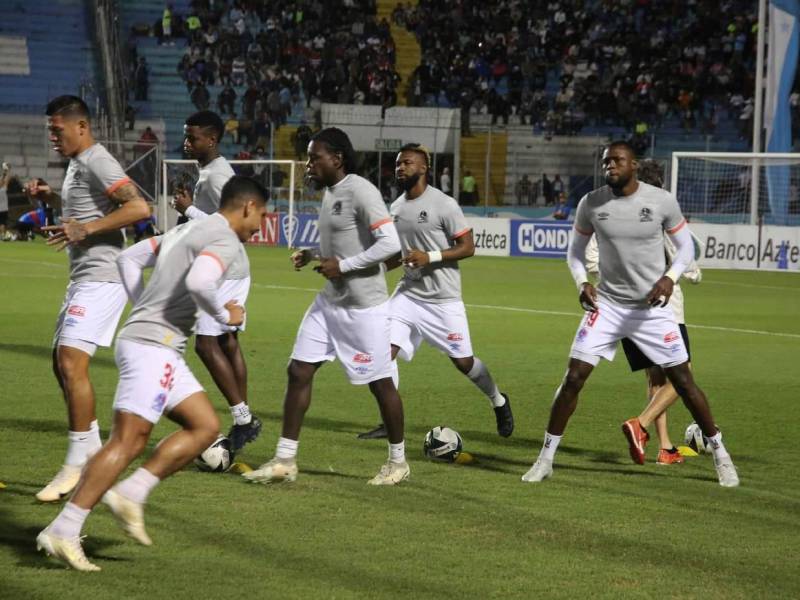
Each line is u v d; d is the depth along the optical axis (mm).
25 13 47531
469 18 49438
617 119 45875
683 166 39969
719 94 46281
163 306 5973
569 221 36125
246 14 49531
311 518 6836
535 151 44156
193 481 7750
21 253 32156
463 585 5602
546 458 8164
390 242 7684
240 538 6344
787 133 32656
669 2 49531
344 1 49719
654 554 6262
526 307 21172
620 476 8398
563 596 5484
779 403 11758
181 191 9039
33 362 13164
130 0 49594
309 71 46719
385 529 6633
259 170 39719
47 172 43094
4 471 7848
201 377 12633
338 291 7797
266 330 16828
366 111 41719
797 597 5574
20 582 5477
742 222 37531
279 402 11125
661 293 8016
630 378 13328
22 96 45469
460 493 7648
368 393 11844
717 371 13961
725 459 8188
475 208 41094
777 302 23219
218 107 45406
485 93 46344
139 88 45844
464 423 10414
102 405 10672
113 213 7320
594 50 48156
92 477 5723
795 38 32156
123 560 5883
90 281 7434
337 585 5539
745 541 6598
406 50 49406
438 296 9727
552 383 12781
